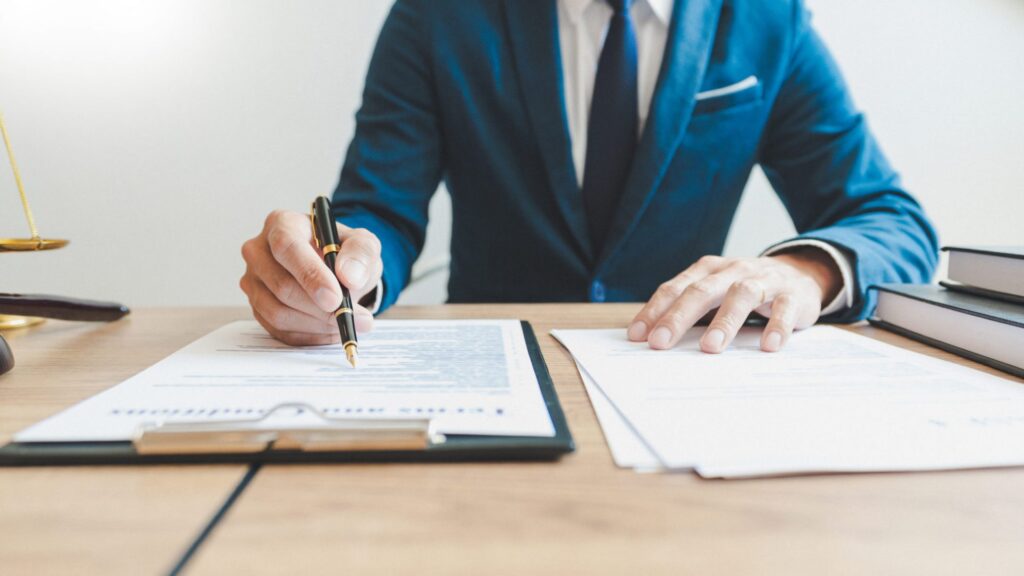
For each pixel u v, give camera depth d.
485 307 0.66
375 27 1.54
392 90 1.00
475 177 1.01
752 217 1.58
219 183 1.61
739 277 0.50
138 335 0.51
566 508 0.21
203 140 1.59
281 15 1.54
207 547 0.18
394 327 0.51
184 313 0.62
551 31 0.92
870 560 0.18
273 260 0.45
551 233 0.96
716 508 0.21
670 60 0.91
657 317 0.48
